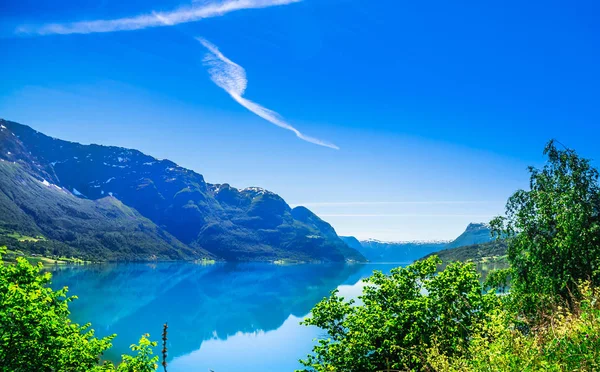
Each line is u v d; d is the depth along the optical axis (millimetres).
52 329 14992
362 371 16812
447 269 17719
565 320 7406
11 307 13875
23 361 13953
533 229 17812
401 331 16359
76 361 15734
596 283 14352
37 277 16531
